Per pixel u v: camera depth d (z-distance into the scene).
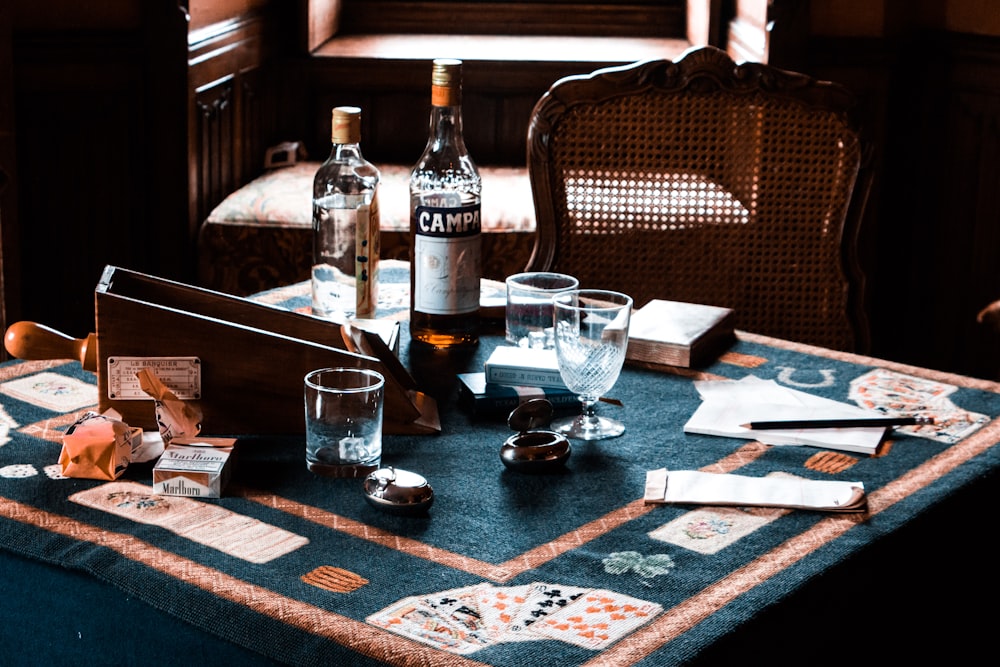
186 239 3.22
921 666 1.15
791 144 1.98
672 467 1.18
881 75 3.41
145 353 1.20
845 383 1.45
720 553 0.99
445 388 1.38
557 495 1.10
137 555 0.95
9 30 2.52
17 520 1.01
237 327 1.20
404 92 3.82
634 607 0.89
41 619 0.97
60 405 1.30
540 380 1.33
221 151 3.42
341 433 1.12
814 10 3.36
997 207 3.09
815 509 1.08
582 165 1.98
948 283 3.32
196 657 0.89
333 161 1.52
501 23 4.09
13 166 2.58
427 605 0.89
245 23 3.49
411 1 4.09
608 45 3.96
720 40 3.80
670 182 1.99
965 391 1.43
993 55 3.06
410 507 1.04
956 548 1.16
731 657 0.86
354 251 1.52
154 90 3.10
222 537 0.99
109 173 3.11
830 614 0.97
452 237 1.46
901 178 3.48
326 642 0.83
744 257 2.00
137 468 1.14
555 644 0.83
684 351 1.48
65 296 3.12
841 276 1.99
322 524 1.03
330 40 4.01
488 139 3.84
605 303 1.25
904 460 1.21
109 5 3.02
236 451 1.14
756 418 1.29
